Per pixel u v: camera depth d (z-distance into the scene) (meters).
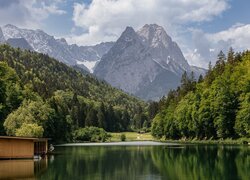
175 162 62.12
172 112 189.38
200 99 154.75
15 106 126.00
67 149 108.56
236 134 126.69
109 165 58.75
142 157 73.81
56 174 47.56
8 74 147.00
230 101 128.88
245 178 43.09
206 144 121.69
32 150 70.62
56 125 147.00
